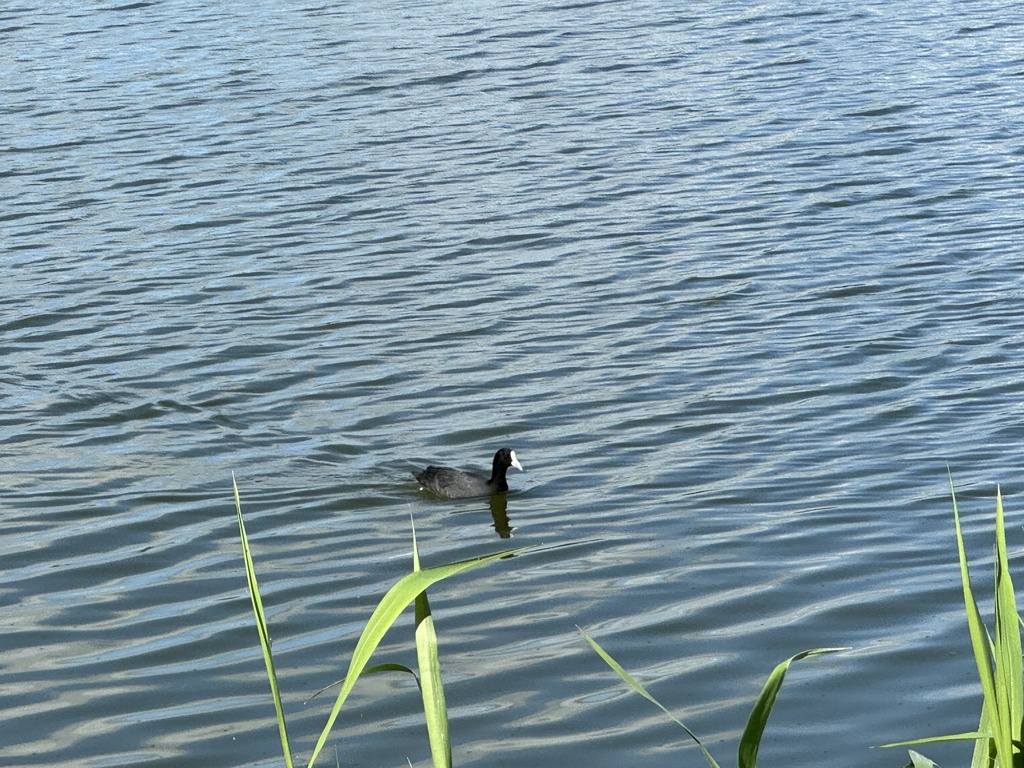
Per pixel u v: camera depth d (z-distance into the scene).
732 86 32.50
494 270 21.88
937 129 28.44
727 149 27.77
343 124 30.22
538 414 16.61
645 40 37.31
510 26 39.22
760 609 11.62
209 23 40.25
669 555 12.84
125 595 12.44
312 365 18.33
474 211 24.67
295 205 25.27
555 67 34.69
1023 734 4.14
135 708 10.34
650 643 11.09
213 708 10.30
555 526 13.68
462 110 31.19
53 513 14.23
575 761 9.35
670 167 26.80
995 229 22.67
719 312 19.77
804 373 17.39
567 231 23.53
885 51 35.19
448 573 3.78
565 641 11.22
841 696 10.08
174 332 19.61
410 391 17.44
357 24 39.69
